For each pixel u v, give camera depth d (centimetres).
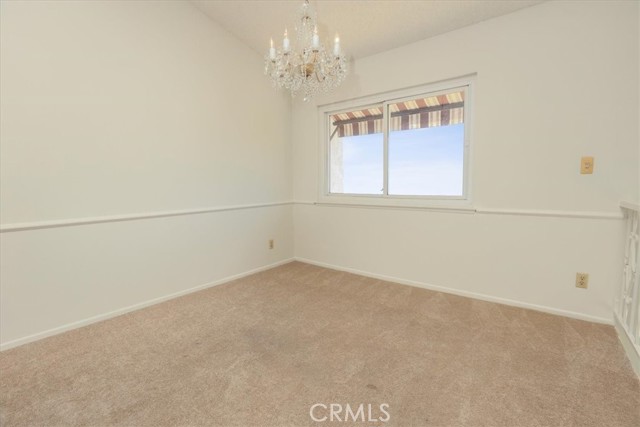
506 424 130
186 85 279
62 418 135
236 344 196
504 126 245
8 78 186
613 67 204
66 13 206
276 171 373
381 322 225
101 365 174
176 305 260
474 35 254
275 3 264
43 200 203
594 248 218
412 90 294
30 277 199
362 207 335
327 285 308
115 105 233
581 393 148
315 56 210
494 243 257
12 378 162
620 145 205
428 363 174
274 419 134
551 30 222
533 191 237
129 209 245
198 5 279
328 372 166
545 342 194
